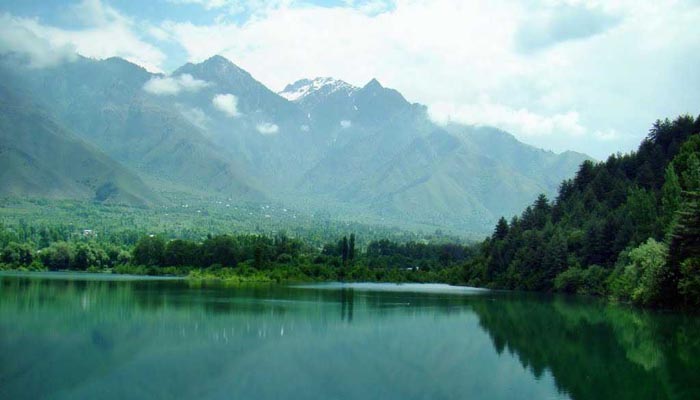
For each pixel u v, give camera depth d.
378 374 62.97
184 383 59.34
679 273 110.88
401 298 152.00
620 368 65.44
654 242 127.75
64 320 97.12
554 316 108.88
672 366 66.19
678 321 100.44
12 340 79.75
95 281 199.25
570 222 192.75
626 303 133.62
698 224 106.12
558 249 179.38
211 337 83.69
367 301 140.50
